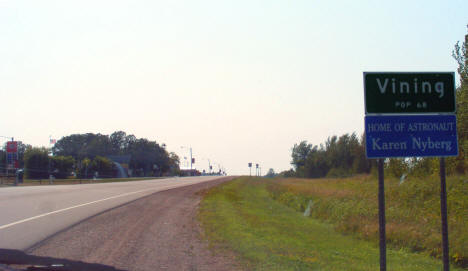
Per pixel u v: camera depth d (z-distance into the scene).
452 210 18.12
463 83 22.17
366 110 7.87
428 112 7.96
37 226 13.28
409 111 7.91
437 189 22.41
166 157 151.62
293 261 10.43
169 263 9.62
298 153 114.81
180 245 11.62
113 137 165.38
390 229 15.53
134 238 12.27
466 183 22.38
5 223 13.66
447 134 7.95
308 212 23.69
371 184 34.09
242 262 9.98
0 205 18.62
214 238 12.80
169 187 39.84
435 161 26.31
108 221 15.20
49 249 10.32
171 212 19.11
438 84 8.00
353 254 12.86
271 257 10.62
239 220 17.48
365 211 19.67
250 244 12.14
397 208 20.25
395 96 7.92
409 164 32.34
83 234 12.42
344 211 20.28
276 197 34.28
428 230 15.09
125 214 17.39
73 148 140.00
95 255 9.95
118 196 26.08
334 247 13.78
